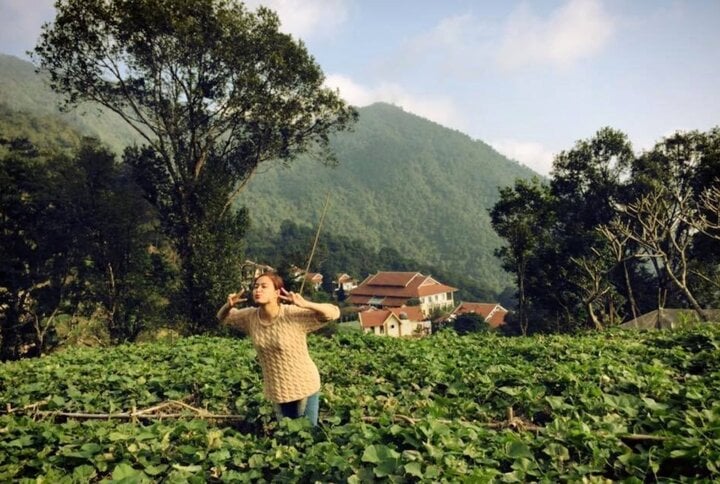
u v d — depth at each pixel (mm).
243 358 9648
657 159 33781
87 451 4711
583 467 4141
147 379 8344
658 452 4191
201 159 24797
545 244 34562
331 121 25641
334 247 119438
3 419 5824
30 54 21328
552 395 6574
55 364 10312
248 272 25906
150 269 27625
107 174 28031
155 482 4352
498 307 77875
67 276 29344
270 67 22359
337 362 9062
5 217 27203
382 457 4148
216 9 21000
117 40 21188
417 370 7941
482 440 4750
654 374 6891
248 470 4637
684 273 19297
